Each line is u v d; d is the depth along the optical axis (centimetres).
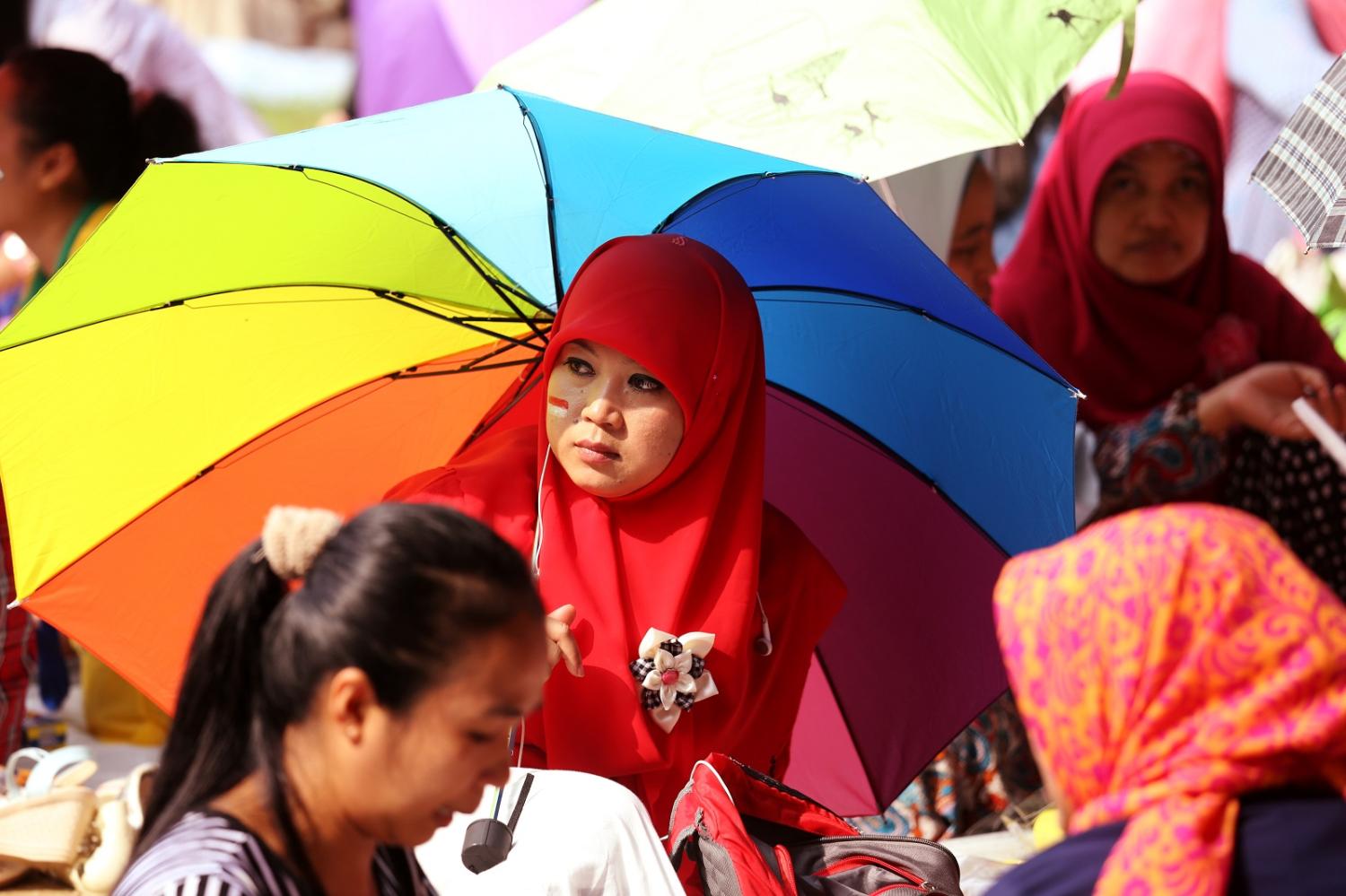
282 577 545
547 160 1033
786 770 1091
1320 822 562
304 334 1084
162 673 1059
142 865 516
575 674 895
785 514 1147
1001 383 1123
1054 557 614
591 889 761
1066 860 578
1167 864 548
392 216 1041
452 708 522
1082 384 1686
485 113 1055
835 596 1062
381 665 516
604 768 920
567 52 1184
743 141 1038
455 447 1155
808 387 1145
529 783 792
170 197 959
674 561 959
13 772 1351
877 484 1147
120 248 971
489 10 1906
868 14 1073
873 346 1130
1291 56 1686
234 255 1014
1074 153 1688
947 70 1031
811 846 855
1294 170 911
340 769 531
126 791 1176
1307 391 1355
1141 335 1670
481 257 1016
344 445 1123
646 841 780
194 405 1069
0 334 984
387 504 545
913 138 997
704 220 1087
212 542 1081
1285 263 1709
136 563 1060
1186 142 1634
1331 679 557
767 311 1145
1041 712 605
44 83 1595
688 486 971
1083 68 1727
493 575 529
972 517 1130
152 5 1961
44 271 1677
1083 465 1691
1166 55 1717
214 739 550
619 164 1034
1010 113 1008
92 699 1722
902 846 849
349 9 1956
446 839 791
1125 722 578
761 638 1002
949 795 1375
